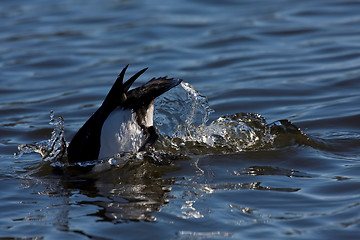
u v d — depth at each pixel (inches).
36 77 684.1
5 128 519.8
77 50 775.7
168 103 483.8
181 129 471.5
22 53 768.3
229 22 863.1
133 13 936.9
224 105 557.0
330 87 591.8
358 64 656.4
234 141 450.6
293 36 786.8
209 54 736.3
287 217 319.3
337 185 359.6
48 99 606.5
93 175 408.5
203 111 482.3
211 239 297.7
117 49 774.5
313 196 345.7
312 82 609.6
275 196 348.8
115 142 416.8
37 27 881.5
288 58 700.7
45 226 322.3
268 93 585.0
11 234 313.6
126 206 346.6
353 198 338.6
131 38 816.3
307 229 304.0
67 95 616.4
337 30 795.4
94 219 329.4
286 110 535.5
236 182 376.2
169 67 694.5
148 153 420.5
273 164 407.5
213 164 412.8
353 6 904.9
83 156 422.6
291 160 412.5
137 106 419.2
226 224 314.3
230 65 692.1
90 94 616.7
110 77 671.8
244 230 306.0
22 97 616.7
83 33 847.1
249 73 656.4
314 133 466.9
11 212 344.5
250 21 860.6
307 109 530.9
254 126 462.0
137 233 308.7
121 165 416.8
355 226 304.3
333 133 462.9
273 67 671.8
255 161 414.6
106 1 1024.9
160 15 917.2
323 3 932.6
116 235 307.9
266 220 316.8
